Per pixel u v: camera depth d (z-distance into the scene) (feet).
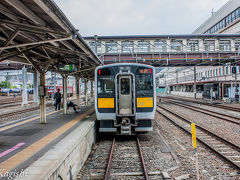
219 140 25.62
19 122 30.53
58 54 28.68
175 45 85.20
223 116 45.27
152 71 27.32
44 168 11.89
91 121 28.53
